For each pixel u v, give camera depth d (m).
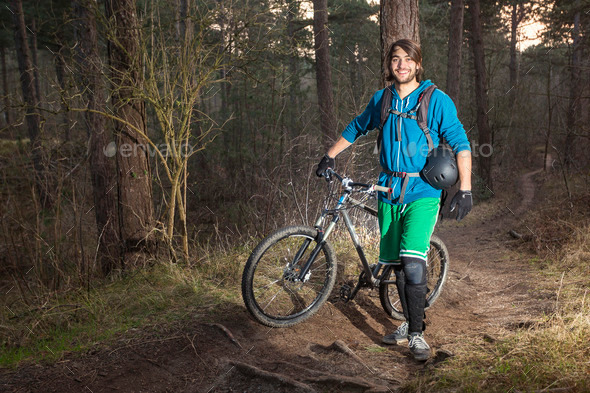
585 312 2.96
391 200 2.89
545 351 2.37
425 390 2.12
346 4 18.53
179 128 4.39
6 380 2.34
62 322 3.14
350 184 3.10
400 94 2.87
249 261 2.99
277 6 4.41
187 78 4.21
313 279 3.66
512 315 3.46
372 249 4.58
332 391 2.28
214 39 4.43
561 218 6.64
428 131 2.78
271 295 3.44
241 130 11.73
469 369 2.28
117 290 3.76
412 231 2.78
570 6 18.20
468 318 3.57
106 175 6.34
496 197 15.18
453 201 2.67
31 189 4.66
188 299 3.43
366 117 3.13
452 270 5.41
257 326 3.09
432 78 15.95
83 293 3.69
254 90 11.27
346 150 5.80
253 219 6.34
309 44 15.64
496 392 2.01
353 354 2.69
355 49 18.05
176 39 4.41
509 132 21.53
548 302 3.58
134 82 4.34
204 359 2.64
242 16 4.33
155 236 4.64
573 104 12.11
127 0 4.31
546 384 2.05
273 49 4.60
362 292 3.82
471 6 16.75
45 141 4.83
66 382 2.34
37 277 4.34
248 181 9.65
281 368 2.58
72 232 4.70
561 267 4.72
